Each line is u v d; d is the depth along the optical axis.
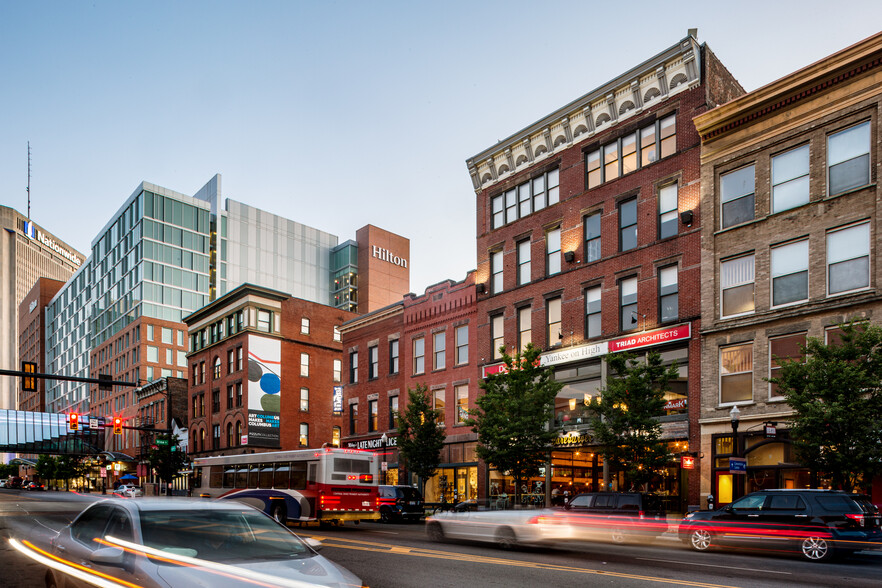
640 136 30.17
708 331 26.11
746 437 24.31
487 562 14.17
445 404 37.66
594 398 27.02
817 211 23.88
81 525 7.91
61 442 98.62
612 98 31.00
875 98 22.83
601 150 31.69
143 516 6.97
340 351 62.38
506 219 36.22
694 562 14.73
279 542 7.14
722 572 13.09
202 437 61.62
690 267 27.36
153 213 95.00
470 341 36.81
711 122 27.06
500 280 36.03
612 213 30.75
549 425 31.45
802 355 20.56
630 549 17.66
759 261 25.27
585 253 31.77
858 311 22.33
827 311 23.00
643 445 23.67
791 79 24.73
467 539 19.25
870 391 18.48
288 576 6.20
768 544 16.25
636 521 19.17
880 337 18.64
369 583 11.43
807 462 19.14
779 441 22.95
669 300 28.16
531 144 34.94
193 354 64.81
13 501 47.38
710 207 26.97
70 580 7.34
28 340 157.12
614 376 27.83
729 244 26.25
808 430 18.84
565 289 32.25
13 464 135.62
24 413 98.56
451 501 36.09
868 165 22.97
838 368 18.53
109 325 102.31
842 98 23.64
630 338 28.81
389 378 41.75
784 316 24.00
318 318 61.38
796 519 15.90
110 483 86.75
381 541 18.84
